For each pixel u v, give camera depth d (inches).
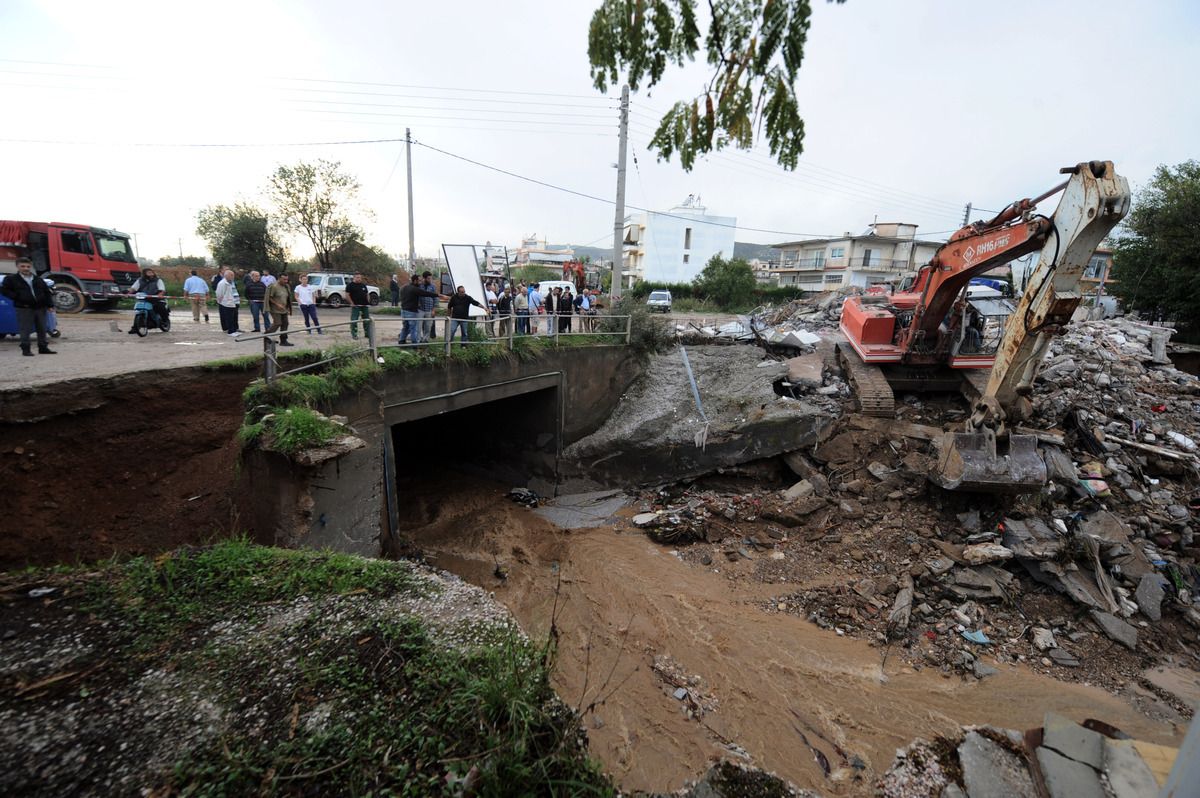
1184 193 859.4
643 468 543.2
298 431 278.8
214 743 101.6
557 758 101.5
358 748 101.1
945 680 302.0
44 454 263.7
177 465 310.7
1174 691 284.8
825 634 341.4
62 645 124.6
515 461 595.5
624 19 89.4
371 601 145.5
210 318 673.0
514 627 136.0
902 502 422.3
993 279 759.1
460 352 447.8
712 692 295.3
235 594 147.6
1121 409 466.9
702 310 1487.5
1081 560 351.9
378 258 1339.8
